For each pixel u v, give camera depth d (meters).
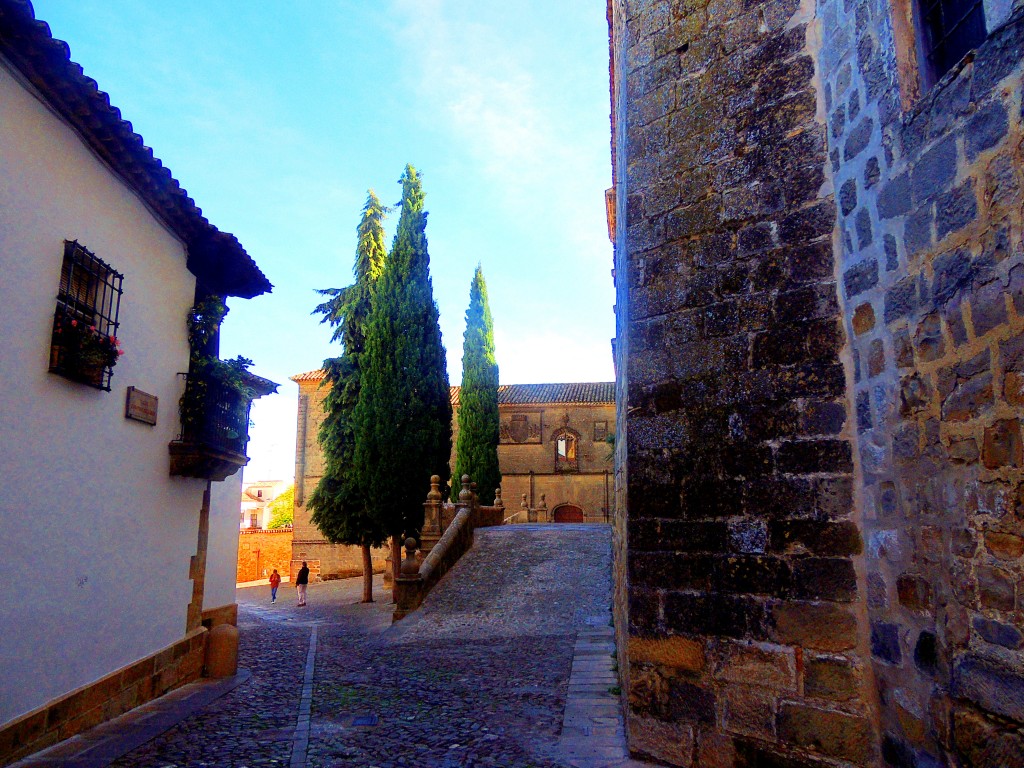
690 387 5.30
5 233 5.56
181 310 8.88
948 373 3.58
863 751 4.16
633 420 5.59
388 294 21.97
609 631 12.02
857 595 4.35
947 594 3.52
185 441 8.55
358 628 15.48
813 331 4.74
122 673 7.25
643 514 5.39
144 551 7.88
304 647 12.58
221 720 7.13
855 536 4.40
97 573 6.88
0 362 5.49
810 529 4.57
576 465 41.41
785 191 5.03
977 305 3.36
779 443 4.78
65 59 5.70
